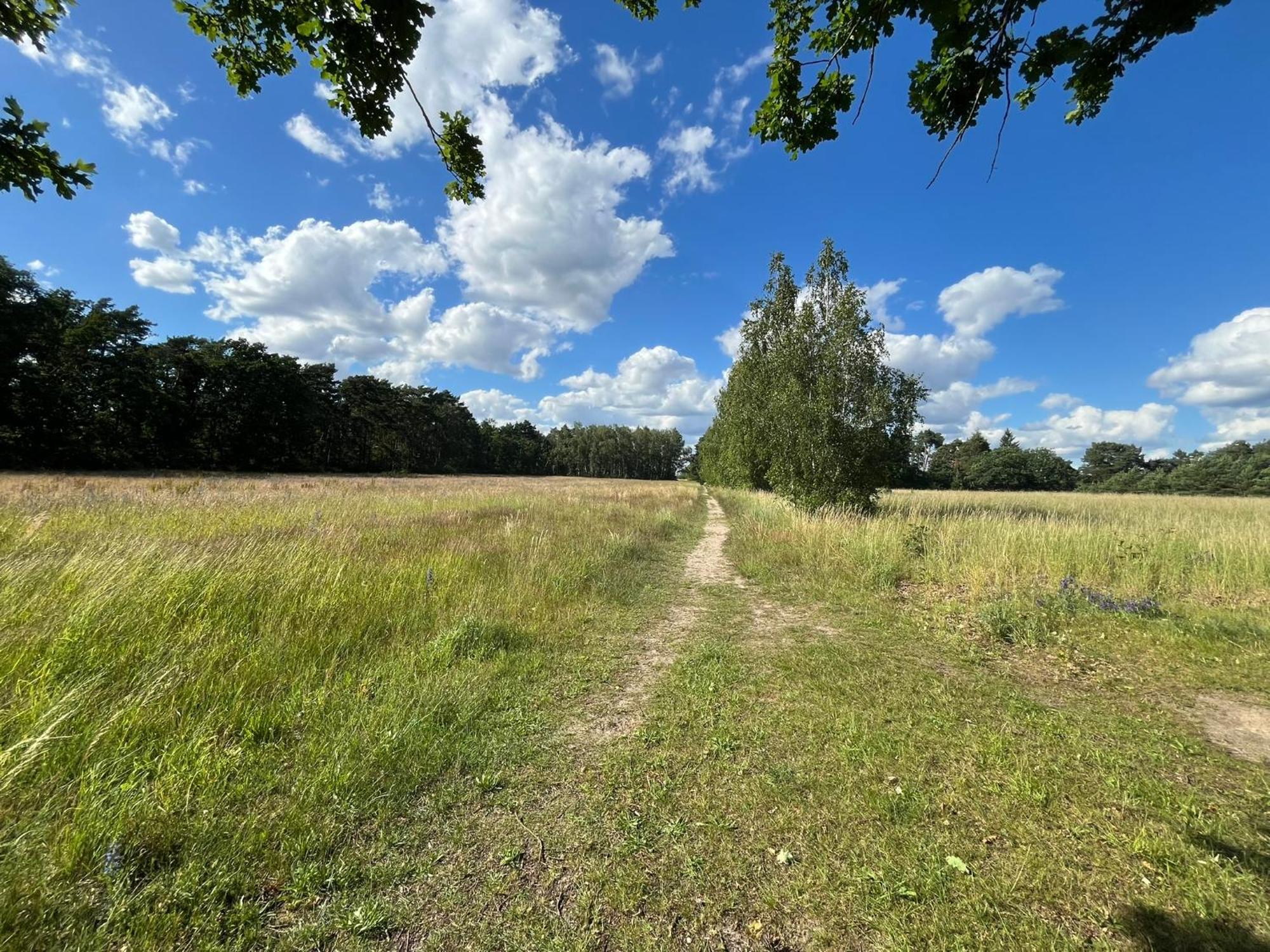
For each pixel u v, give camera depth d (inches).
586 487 1550.2
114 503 522.6
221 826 95.3
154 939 73.9
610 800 112.8
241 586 211.6
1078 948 74.5
